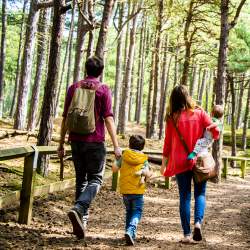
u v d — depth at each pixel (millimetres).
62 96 51469
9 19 30047
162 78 33219
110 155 15406
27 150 5898
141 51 40781
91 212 7973
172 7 22875
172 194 11945
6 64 40000
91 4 14297
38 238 5469
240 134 44562
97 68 5547
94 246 5406
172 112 5891
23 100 21078
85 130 5352
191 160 5742
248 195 13891
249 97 35688
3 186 7820
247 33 21906
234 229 7633
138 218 5805
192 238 6465
